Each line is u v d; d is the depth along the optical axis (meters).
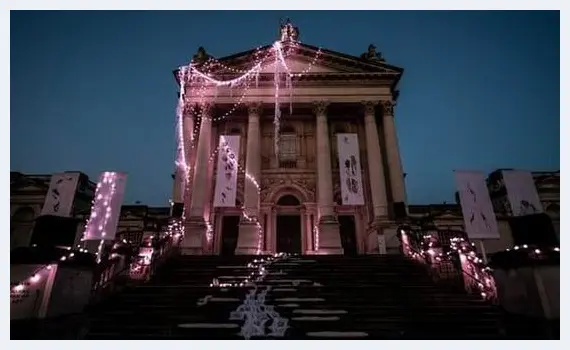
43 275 6.87
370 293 9.03
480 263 8.83
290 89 21.28
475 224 10.31
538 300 6.17
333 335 6.68
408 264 11.76
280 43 22.19
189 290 8.95
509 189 9.76
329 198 18.69
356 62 21.91
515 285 6.80
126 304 8.12
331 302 8.32
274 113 22.23
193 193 18.89
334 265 11.62
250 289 9.07
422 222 18.53
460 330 7.04
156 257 11.24
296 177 21.06
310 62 22.25
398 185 19.33
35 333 6.43
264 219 20.02
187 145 20.02
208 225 19.03
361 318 7.45
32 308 6.62
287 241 19.97
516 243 7.02
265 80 21.41
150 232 14.51
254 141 20.02
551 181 23.58
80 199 23.27
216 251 19.42
